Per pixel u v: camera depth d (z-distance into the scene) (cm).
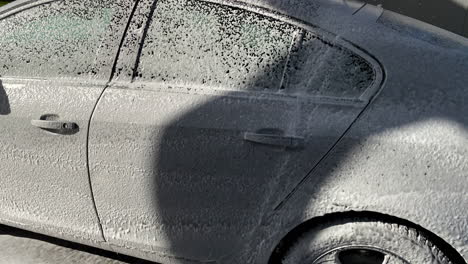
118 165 222
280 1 217
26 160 241
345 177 194
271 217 206
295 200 201
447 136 189
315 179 198
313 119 200
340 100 201
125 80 224
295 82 206
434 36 221
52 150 233
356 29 211
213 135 208
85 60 232
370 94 199
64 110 227
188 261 228
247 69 211
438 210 185
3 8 255
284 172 202
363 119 196
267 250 210
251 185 206
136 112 217
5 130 240
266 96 206
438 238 191
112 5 235
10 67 244
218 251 220
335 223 199
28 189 247
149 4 230
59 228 247
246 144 204
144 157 217
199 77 216
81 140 225
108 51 229
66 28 239
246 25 216
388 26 218
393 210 188
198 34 220
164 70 221
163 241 227
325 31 210
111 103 221
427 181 187
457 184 185
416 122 192
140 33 227
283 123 201
